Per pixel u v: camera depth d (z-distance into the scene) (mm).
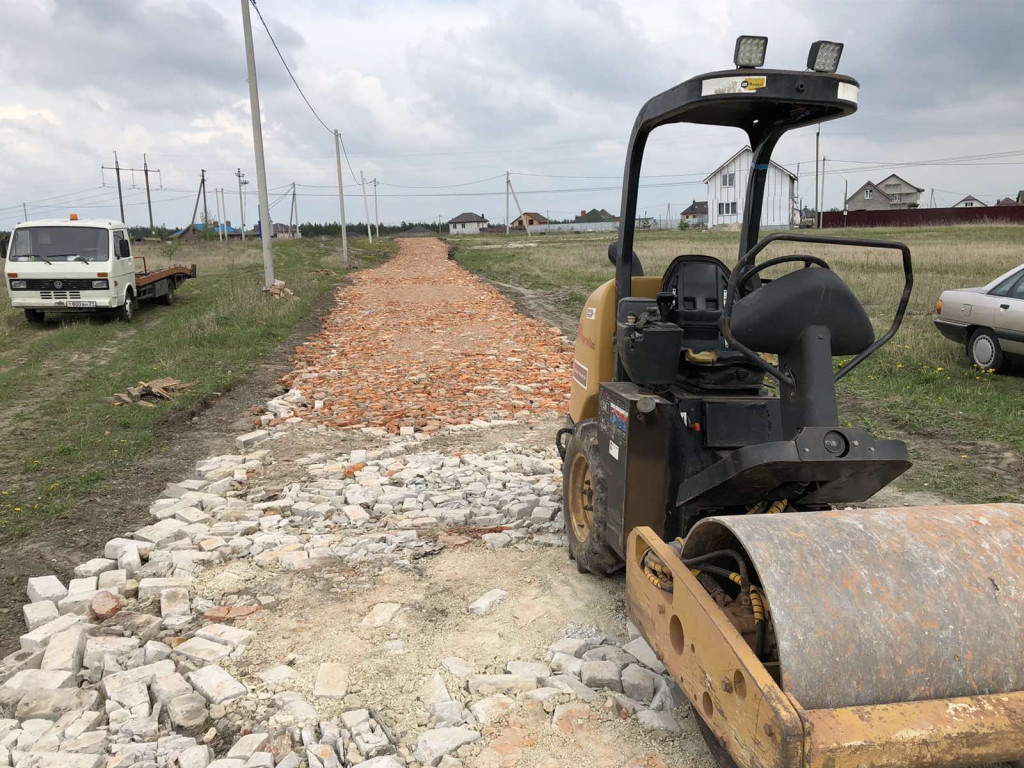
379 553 5645
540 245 56656
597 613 4672
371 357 13969
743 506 4059
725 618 2869
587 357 5551
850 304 3479
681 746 3434
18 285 17766
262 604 4906
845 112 3957
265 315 17922
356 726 3611
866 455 3299
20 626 4797
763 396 4570
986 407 8891
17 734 3604
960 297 11070
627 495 4211
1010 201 128000
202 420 9852
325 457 8156
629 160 4789
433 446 8500
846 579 2727
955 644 2672
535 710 3705
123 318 19078
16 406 10336
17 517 6465
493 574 5254
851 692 2588
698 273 4789
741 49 3711
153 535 5926
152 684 3973
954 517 3010
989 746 2555
